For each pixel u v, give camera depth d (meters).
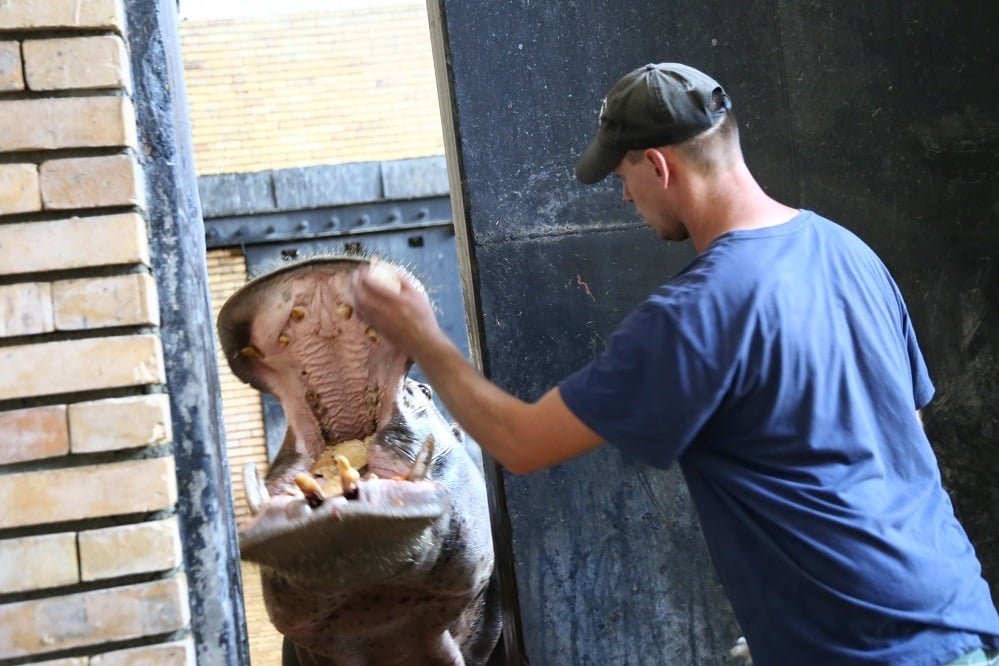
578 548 3.23
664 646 3.26
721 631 3.29
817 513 1.81
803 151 3.34
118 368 1.94
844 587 1.78
